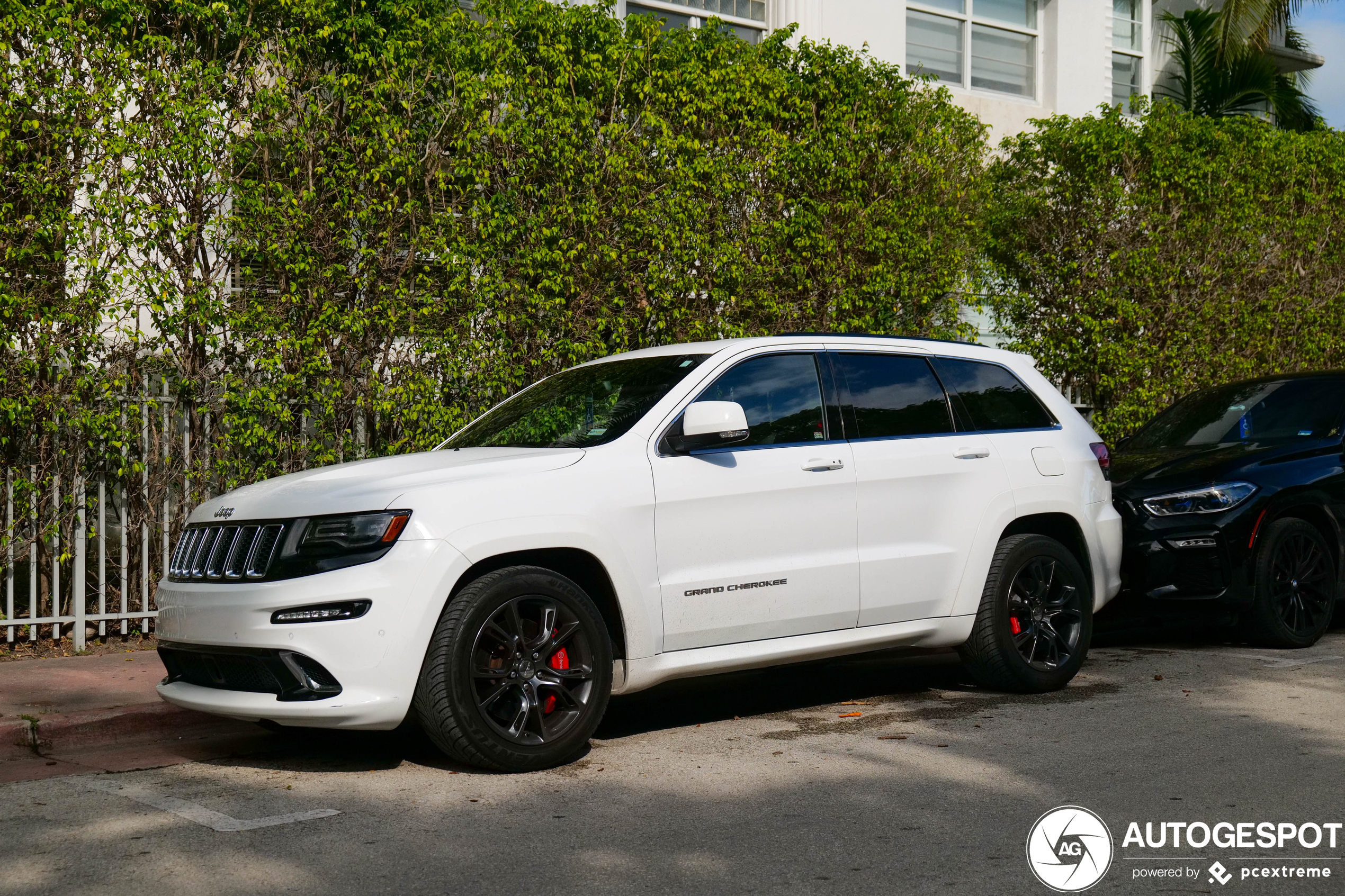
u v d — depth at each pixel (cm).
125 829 450
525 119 871
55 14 739
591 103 910
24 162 733
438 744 507
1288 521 815
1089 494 708
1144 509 822
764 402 605
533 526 518
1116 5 1962
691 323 935
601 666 533
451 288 829
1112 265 1249
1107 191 1239
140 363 788
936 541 640
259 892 380
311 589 489
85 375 758
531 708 518
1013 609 670
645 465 556
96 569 837
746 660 577
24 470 762
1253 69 2039
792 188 1021
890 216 1041
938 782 497
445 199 854
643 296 919
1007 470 670
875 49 1619
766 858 406
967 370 689
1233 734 573
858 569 608
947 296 1114
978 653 664
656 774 517
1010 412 698
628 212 895
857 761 534
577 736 527
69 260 752
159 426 798
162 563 812
